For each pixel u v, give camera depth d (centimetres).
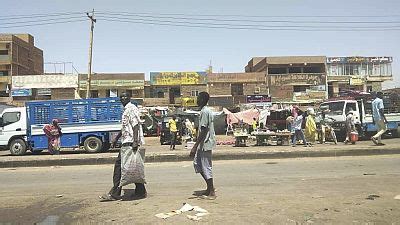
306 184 890
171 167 1334
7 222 614
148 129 3434
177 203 691
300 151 1529
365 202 676
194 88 5509
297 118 1950
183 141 2755
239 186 889
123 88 5450
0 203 754
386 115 2334
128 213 632
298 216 593
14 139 2061
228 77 5566
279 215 598
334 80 6069
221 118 3638
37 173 1304
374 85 6234
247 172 1144
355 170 1121
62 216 639
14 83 5459
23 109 2083
